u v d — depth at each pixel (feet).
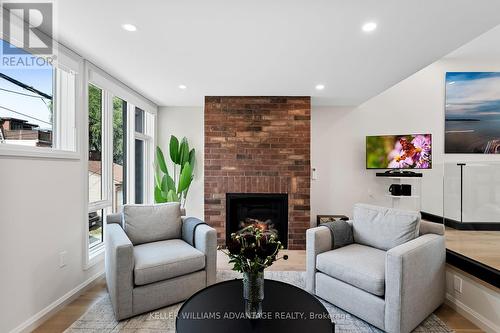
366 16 5.23
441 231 6.69
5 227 5.19
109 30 5.90
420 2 4.76
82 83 7.46
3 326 5.13
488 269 5.64
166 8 5.03
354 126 13.16
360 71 8.25
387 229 7.04
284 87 10.00
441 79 12.98
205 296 4.88
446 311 6.41
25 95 6.08
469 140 12.91
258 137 11.23
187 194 13.38
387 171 12.63
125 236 6.48
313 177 13.19
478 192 10.57
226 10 5.08
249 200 11.53
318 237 7.02
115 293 5.83
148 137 12.91
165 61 7.62
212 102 11.27
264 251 4.32
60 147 7.05
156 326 5.73
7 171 5.22
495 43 11.28
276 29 5.77
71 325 5.79
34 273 5.82
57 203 6.51
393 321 5.26
